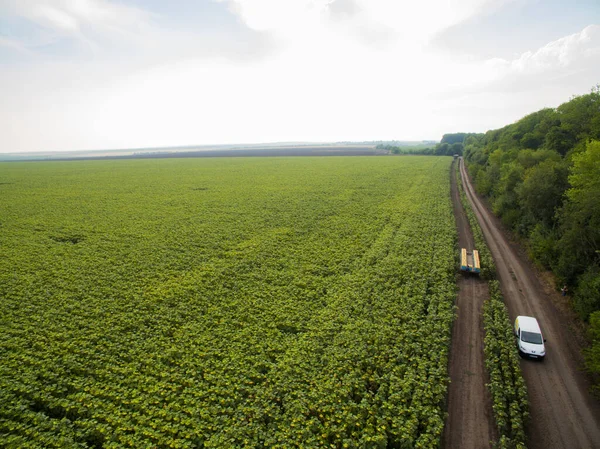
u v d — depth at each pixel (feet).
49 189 290.35
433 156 573.33
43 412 64.39
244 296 105.29
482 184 236.02
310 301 101.50
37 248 149.59
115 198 249.14
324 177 331.98
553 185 144.46
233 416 62.75
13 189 291.58
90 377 72.43
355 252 136.87
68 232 171.12
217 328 88.99
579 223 106.63
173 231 170.81
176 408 64.18
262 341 83.35
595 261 101.24
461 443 59.41
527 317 86.99
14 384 69.41
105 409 64.23
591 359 73.36
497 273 121.90
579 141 189.37
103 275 122.42
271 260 132.16
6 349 82.43
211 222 184.65
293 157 616.80
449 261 124.98
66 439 57.36
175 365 76.69
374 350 78.48
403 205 206.59
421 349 78.59
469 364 77.61
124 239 160.04
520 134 268.00
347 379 69.46
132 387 69.87
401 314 91.45
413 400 64.39
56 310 98.78
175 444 56.75
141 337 86.02
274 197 241.76
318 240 152.97
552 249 119.14
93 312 97.55
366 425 60.49
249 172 389.60
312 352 78.74
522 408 65.51
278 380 70.49
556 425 62.80
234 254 138.92
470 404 67.21
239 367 74.79
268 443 56.75
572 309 97.04
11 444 55.98
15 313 97.76
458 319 94.48
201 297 104.88
